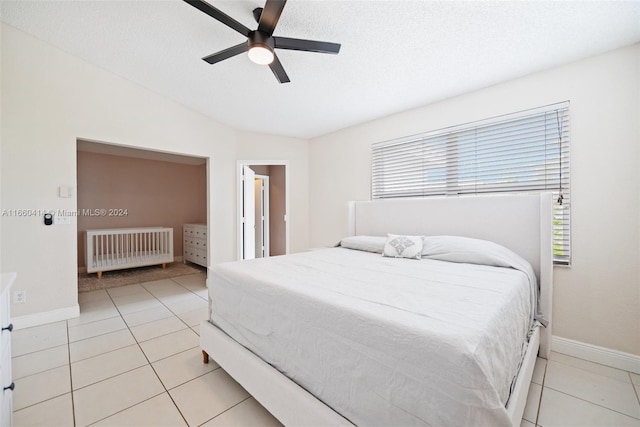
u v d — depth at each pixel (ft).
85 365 6.02
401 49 6.71
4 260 7.54
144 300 10.43
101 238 13.92
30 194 7.89
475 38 6.16
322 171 13.76
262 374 4.48
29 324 7.86
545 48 6.36
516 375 4.14
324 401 3.67
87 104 8.79
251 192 14.87
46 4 6.27
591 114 6.56
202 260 15.84
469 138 8.66
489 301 3.95
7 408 3.80
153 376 5.67
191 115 11.51
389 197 10.90
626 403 5.07
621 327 6.22
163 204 17.83
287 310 4.30
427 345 2.78
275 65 6.20
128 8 6.05
